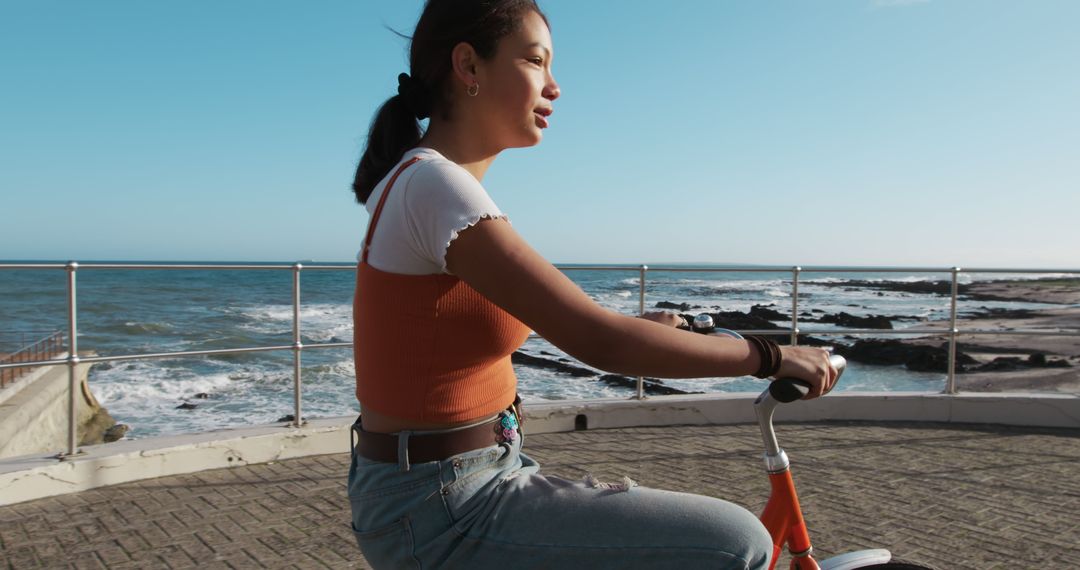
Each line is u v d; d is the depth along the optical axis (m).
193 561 3.31
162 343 22.41
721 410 6.26
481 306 1.07
